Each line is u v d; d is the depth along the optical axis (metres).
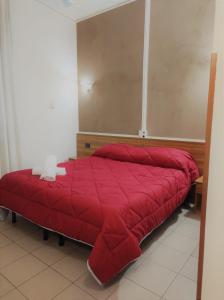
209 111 0.77
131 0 3.16
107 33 3.48
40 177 2.24
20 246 2.01
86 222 1.63
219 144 0.73
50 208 1.88
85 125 3.99
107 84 3.60
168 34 2.96
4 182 2.32
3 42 2.72
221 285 0.79
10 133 2.92
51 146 3.59
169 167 2.66
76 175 2.39
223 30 0.70
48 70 3.41
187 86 2.91
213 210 0.78
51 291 1.49
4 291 1.49
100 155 3.31
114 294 1.47
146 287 1.54
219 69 0.72
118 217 1.51
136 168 2.66
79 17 3.67
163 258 1.84
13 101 2.92
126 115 3.47
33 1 3.08
